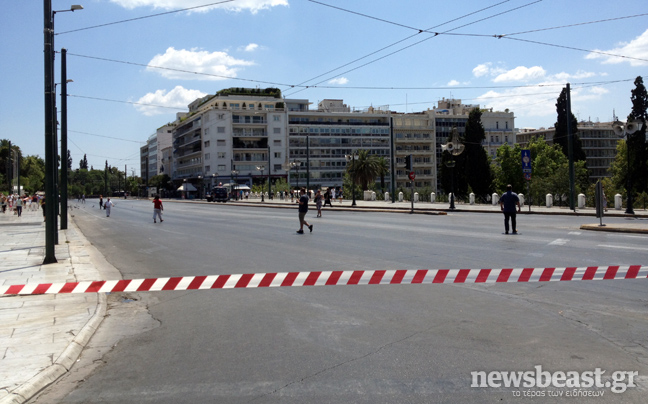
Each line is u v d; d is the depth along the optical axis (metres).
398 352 5.21
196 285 8.09
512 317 6.46
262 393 4.27
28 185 86.69
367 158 76.75
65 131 25.16
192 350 5.55
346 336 5.84
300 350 5.38
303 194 19.44
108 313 7.67
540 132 133.38
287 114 103.06
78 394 4.45
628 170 27.39
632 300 7.16
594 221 23.34
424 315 6.69
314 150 104.69
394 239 16.31
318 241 16.36
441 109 119.06
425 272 8.89
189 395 4.30
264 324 6.50
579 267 9.36
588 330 5.80
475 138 67.62
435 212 32.59
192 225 26.89
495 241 14.86
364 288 8.61
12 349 5.59
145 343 5.94
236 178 96.12
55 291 8.02
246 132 98.94
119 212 50.28
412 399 4.07
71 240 20.12
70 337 6.06
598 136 127.31
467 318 6.48
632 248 12.51
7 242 19.39
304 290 8.57
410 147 112.12
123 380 4.74
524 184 75.25
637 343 5.30
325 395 4.18
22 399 4.30
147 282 8.09
